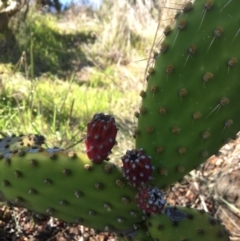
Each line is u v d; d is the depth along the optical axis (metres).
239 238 0.58
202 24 0.31
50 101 1.05
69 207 0.33
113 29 1.71
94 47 1.69
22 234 0.61
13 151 0.33
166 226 0.33
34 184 0.33
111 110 1.08
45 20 1.86
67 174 0.32
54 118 0.88
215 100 0.32
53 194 0.33
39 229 0.62
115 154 0.77
